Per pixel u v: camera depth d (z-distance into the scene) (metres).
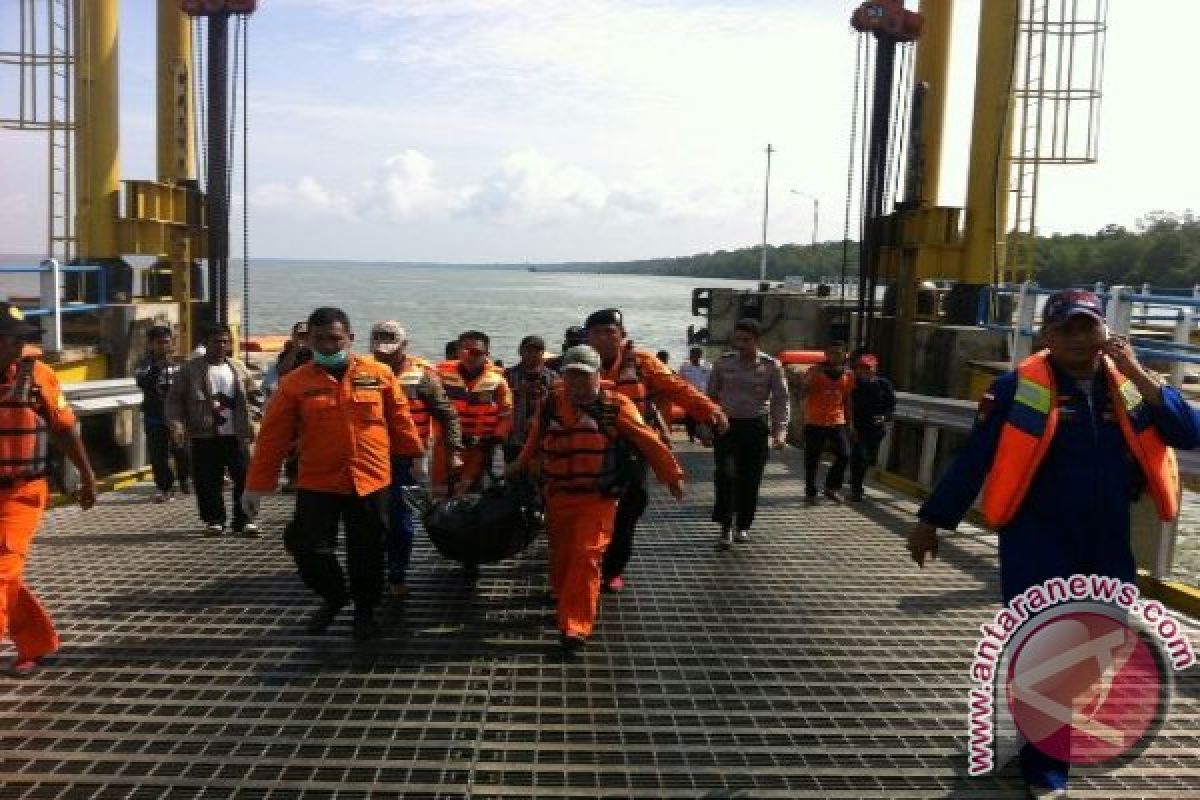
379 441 4.83
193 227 13.98
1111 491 3.29
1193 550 10.32
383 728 3.91
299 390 4.73
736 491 7.46
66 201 13.27
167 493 8.55
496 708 4.12
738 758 3.73
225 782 3.46
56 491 8.73
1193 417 3.24
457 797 3.39
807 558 6.95
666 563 6.77
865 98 12.40
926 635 5.23
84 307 11.90
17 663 4.41
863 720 4.10
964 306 12.96
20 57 12.95
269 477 4.76
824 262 143.12
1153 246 80.50
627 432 5.04
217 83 12.34
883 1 11.81
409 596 5.73
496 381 6.70
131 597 5.63
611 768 3.61
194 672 4.48
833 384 9.11
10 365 4.18
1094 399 3.33
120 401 9.37
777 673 4.62
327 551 4.76
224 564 6.39
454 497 5.79
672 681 4.48
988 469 3.46
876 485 10.71
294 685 4.34
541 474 5.18
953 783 3.57
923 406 10.11
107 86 13.14
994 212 12.62
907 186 14.31
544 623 5.27
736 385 7.33
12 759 3.61
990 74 12.45
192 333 14.04
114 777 3.47
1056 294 3.35
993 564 6.80
